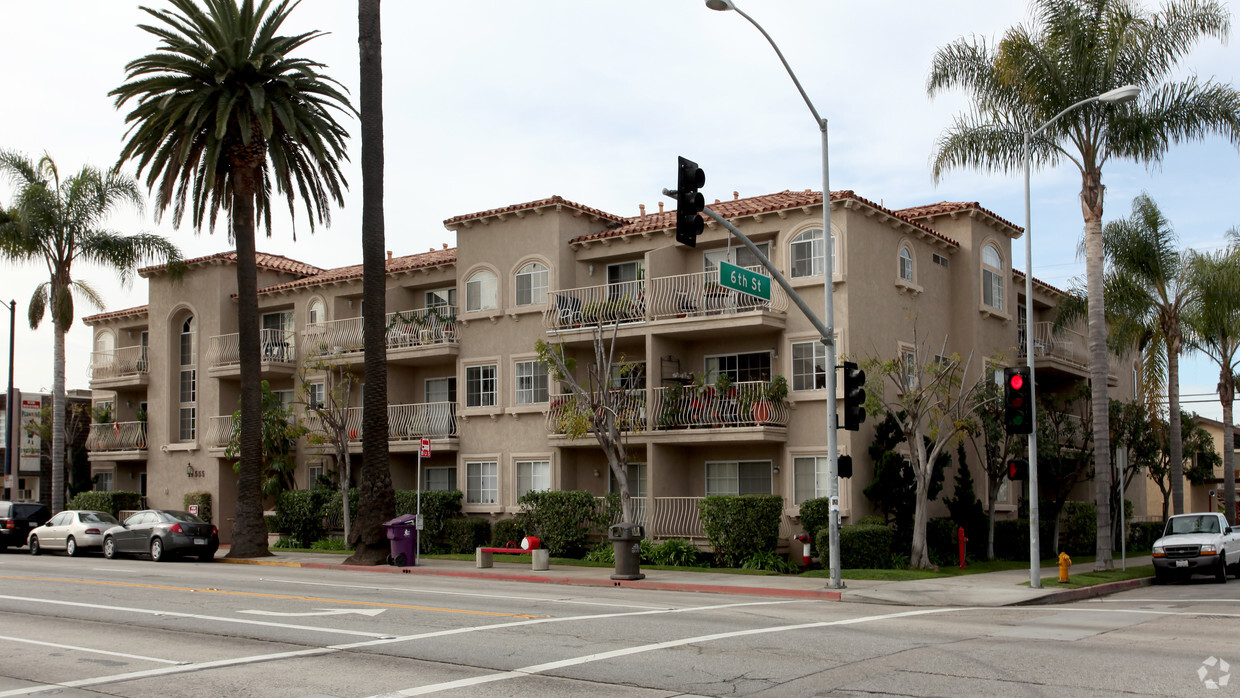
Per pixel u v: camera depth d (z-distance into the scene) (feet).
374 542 87.40
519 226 103.60
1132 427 107.04
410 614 49.42
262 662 36.24
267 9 96.73
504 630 43.88
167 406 131.85
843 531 80.12
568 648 39.09
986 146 87.10
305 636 42.19
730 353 93.50
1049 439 98.17
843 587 66.03
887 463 84.58
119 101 93.25
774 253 90.99
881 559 81.76
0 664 36.17
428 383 114.42
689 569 81.25
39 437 164.86
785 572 78.18
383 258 90.07
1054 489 116.47
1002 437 94.17
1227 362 118.73
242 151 96.22
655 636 42.32
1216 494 176.55
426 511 101.71
